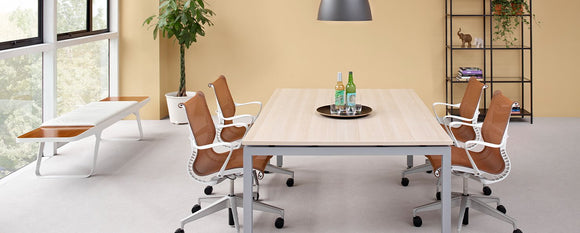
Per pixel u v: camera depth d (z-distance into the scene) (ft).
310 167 18.85
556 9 26.37
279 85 27.78
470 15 25.70
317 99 17.46
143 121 26.84
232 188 13.70
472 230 13.37
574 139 22.65
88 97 24.11
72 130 16.96
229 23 27.45
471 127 17.26
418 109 15.67
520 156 20.16
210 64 27.84
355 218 14.19
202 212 13.44
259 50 27.58
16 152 18.37
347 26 27.14
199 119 13.89
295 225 13.75
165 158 20.08
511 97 27.20
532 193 16.01
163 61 27.35
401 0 26.81
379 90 19.42
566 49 26.61
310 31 27.30
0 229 13.47
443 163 12.07
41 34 19.72
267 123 13.79
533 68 26.81
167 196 15.93
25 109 18.84
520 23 26.53
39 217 14.29
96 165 19.15
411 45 27.07
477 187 16.61
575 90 26.89
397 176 17.75
